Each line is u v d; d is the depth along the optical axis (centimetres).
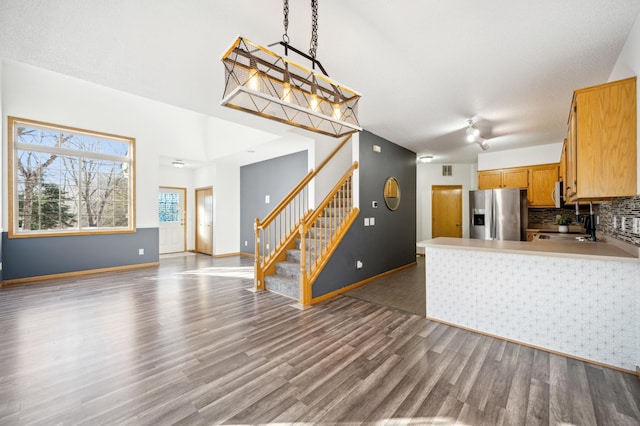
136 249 572
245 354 227
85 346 239
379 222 486
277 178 651
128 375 197
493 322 264
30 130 462
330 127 198
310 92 177
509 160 552
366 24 194
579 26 196
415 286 436
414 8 177
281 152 605
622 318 208
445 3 173
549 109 350
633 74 203
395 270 533
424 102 331
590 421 153
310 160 515
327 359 219
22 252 449
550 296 236
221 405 167
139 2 168
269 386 185
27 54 218
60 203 492
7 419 154
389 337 260
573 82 280
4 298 369
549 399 172
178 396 175
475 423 152
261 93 146
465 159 666
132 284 444
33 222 466
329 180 518
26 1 162
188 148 657
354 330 275
